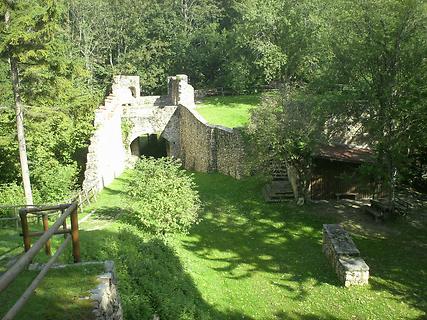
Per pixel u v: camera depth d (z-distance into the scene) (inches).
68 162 969.5
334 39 743.7
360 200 824.9
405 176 793.6
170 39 1855.3
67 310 205.3
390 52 673.6
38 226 518.3
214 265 607.5
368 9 681.0
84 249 412.5
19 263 152.6
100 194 872.9
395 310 479.8
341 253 556.7
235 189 914.7
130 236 524.7
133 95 1478.8
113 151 1098.1
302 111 768.3
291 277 568.7
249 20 1240.8
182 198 659.4
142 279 414.6
